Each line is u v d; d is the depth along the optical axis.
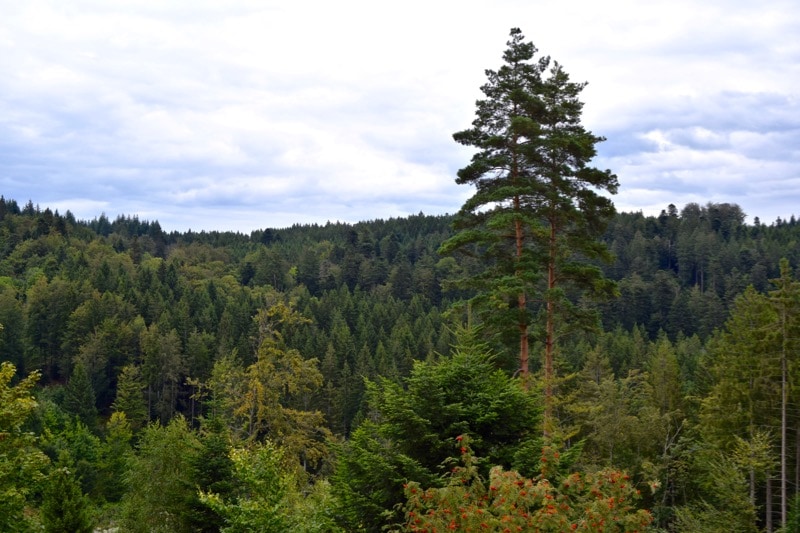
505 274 17.30
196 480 17.64
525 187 16.39
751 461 20.59
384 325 82.81
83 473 39.88
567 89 17.64
